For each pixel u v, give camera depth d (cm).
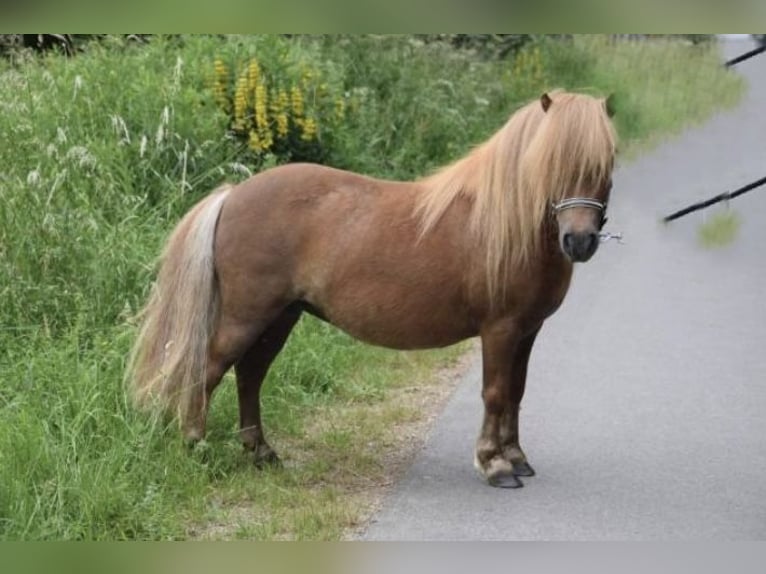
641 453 423
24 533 343
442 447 429
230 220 393
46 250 452
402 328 390
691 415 457
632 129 924
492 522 371
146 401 397
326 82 635
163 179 536
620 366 511
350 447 428
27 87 539
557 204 369
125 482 368
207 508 375
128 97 566
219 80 593
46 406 398
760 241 715
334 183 395
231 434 418
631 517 375
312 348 486
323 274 389
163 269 400
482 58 916
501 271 379
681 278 645
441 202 387
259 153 586
